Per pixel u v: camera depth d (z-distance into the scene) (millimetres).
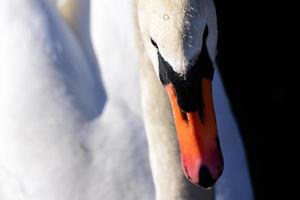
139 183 9547
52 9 10203
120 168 9586
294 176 11805
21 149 9758
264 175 11898
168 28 6531
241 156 10141
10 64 9969
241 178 10031
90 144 9672
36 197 9648
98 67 10125
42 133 9742
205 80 6676
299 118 12242
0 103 9953
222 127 10031
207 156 6711
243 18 13195
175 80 6598
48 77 9883
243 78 12727
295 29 13023
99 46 10078
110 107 9836
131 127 9719
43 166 9664
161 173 8469
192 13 6543
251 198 10109
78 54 10125
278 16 13141
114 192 9523
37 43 9953
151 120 8383
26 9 10047
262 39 13008
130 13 9914
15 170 9758
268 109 12398
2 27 10070
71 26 10461
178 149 8367
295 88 12516
